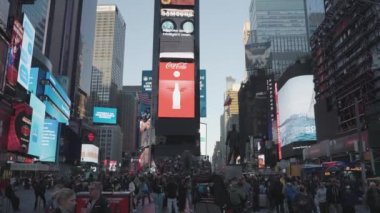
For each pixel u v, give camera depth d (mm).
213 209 11422
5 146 69312
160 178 24125
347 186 14984
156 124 112500
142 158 167125
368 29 58156
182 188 19578
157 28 135625
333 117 73625
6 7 60312
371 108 55312
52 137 117500
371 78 57844
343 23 68438
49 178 56625
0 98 64188
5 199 24156
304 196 12414
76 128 182750
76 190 21984
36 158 102000
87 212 6363
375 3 22844
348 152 55188
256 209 22609
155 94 125500
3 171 67562
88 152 176750
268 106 138750
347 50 66250
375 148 43156
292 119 104125
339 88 70875
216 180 11719
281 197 19391
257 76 169875
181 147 111875
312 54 88250
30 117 82375
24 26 92125
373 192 13734
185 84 114750
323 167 40125
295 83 103938
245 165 139500
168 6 124750
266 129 157500
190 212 20469
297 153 100250
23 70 92062
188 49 117875
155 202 21078
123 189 32688
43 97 127938
